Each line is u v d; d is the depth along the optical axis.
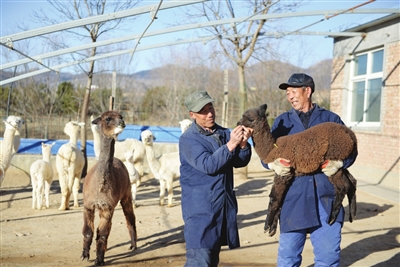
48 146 10.45
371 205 9.68
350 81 14.10
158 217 8.99
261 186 12.85
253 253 6.46
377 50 12.70
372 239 7.09
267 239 7.32
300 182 3.89
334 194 3.88
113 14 6.43
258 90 31.36
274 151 3.79
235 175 14.79
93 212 6.07
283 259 4.00
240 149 3.86
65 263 5.96
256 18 8.89
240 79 14.10
